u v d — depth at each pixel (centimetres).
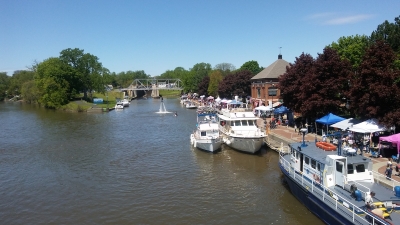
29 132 6062
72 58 12756
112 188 2880
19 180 3173
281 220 2173
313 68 4372
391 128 3112
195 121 7312
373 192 1855
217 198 2581
